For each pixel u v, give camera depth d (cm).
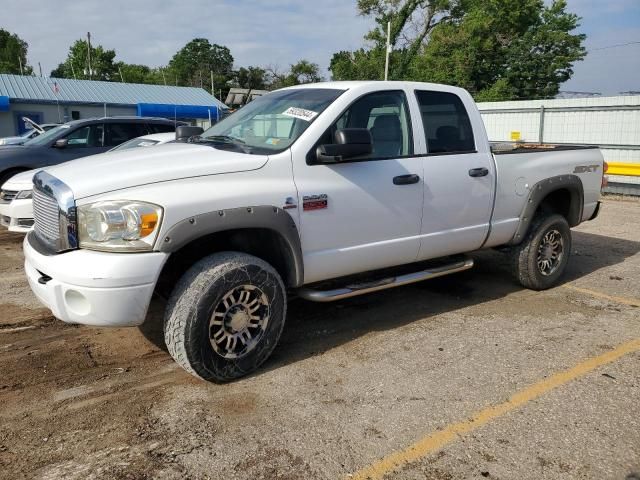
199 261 350
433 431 311
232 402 341
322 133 393
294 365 393
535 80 3838
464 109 493
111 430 311
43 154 913
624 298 552
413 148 448
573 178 573
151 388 360
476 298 548
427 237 457
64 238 327
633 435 307
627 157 1439
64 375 377
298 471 276
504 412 331
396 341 438
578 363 398
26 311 496
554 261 578
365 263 424
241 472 275
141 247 321
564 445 298
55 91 3672
